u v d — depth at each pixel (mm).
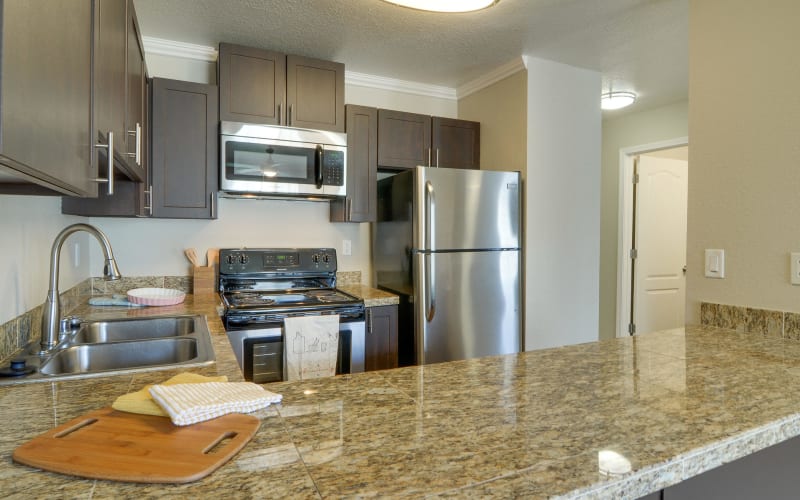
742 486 1029
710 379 1125
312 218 3162
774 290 1620
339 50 2867
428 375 1148
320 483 628
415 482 634
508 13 2391
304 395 990
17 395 1014
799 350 1421
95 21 1012
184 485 622
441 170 2738
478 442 764
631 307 4336
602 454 728
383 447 741
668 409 925
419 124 3195
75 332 1616
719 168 1789
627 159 4320
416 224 2709
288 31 2598
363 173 3018
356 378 1122
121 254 2721
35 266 1615
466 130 3355
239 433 770
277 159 2688
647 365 1250
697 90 1865
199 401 851
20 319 1439
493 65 3119
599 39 2705
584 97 3195
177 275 2836
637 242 4309
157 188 2482
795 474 1116
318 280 3086
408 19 2455
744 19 1706
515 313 2932
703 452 757
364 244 3316
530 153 3002
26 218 1516
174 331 2006
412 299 2752
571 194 3158
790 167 1572
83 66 910
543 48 2834
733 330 1716
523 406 934
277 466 675
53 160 696
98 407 939
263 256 2891
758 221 1665
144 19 2443
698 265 1866
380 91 3396
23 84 562
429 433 797
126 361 1538
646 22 2494
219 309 2289
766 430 852
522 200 3023
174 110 2518
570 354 1367
